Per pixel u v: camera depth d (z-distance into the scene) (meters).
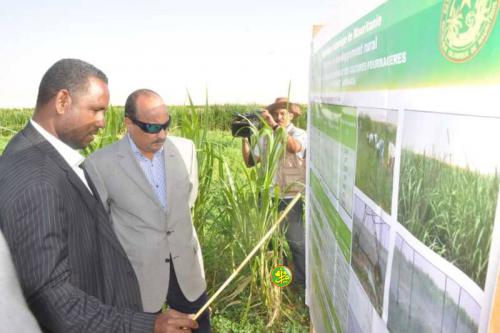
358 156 0.94
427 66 0.56
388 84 0.73
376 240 0.82
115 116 3.47
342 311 1.17
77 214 1.45
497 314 0.43
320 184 1.60
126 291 1.72
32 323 0.79
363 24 0.88
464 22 0.47
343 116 1.10
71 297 1.29
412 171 0.63
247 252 3.29
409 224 0.65
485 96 0.43
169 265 2.55
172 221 2.52
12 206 1.22
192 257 2.66
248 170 3.64
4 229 1.22
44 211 1.25
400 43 0.66
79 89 1.51
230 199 3.22
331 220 1.32
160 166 2.53
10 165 1.32
